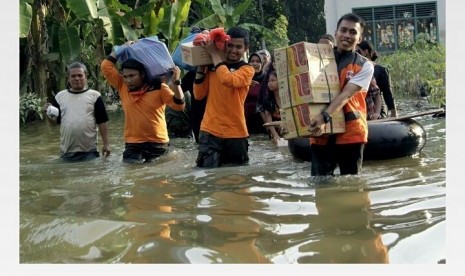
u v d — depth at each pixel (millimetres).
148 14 10141
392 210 3125
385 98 5789
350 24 3924
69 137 5586
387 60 12953
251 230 2848
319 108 3881
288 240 2680
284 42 14352
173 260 2461
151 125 5371
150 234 2811
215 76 4836
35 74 10156
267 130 6633
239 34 4730
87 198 3713
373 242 2627
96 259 2541
